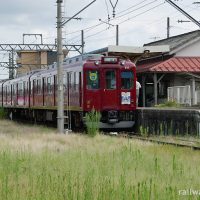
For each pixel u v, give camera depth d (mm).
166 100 44094
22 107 46625
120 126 30609
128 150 17047
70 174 12086
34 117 43688
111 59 30391
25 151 17422
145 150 18062
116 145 20266
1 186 11070
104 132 30297
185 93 38000
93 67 30109
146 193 9352
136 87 31406
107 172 13000
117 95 30438
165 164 14438
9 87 53906
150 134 27438
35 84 41656
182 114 26000
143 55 40188
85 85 29984
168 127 27156
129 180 11789
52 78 36125
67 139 23469
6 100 55875
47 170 13203
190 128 25219
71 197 9609
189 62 43625
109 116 30188
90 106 30031
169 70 42188
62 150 18344
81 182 11109
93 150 18203
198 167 14016
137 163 14547
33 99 42281
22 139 23250
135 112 30922
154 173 12977
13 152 16984
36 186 10836
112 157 15703
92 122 25594
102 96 30172
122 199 9430
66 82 33500
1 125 38969
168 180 11922
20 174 12922
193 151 17828
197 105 34938
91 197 9688
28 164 14438
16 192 10359
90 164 14109
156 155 16297
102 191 9781
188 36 46875
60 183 10836
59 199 9641
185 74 43969
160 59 45562
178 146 19625
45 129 32438
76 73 31281
